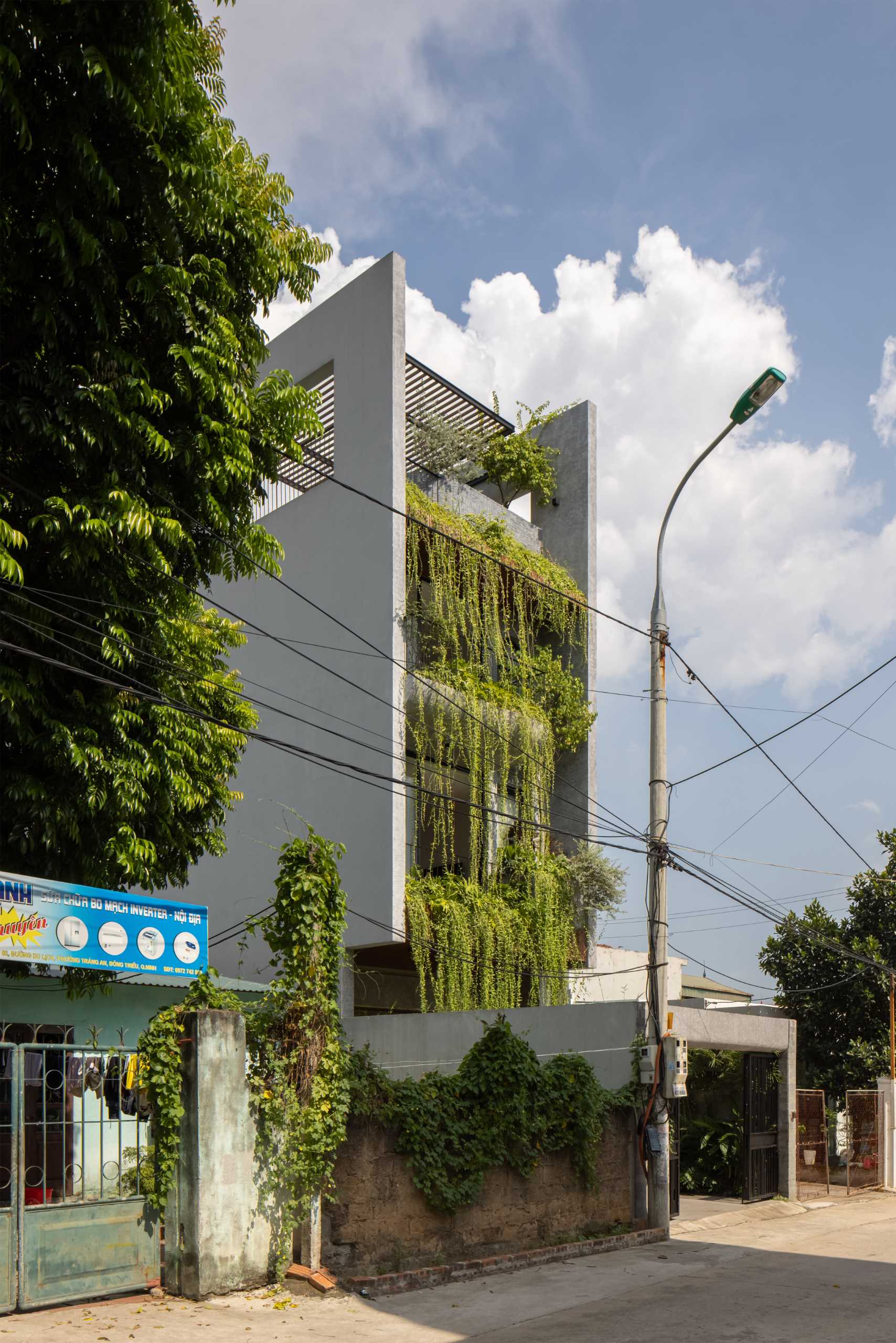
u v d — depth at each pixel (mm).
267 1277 10109
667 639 16219
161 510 11594
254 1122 10164
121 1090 9750
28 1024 15094
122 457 10977
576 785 24078
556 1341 9047
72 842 11680
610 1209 14445
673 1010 16812
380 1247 11086
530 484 26203
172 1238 9648
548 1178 13422
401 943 19812
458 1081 12531
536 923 21422
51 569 10992
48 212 9984
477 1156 12102
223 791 14055
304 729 22359
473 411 25969
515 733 22234
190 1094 9750
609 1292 11195
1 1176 8773
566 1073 13984
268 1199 10172
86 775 10922
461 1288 11070
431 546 21828
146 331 11328
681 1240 14875
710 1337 9281
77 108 9672
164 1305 9211
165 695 12469
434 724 21609
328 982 10812
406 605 21672
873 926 25953
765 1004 28391
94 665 11484
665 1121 14969
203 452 11688
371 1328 9117
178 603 12531
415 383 24422
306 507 23250
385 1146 11297
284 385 13156
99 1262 9266
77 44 9422
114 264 10961
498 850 21938
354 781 21047
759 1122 19297
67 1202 9125
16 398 10586
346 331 22859
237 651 24328
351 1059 11117
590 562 25406
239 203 12258
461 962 20203
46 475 11016
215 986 10352
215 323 11570
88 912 11711
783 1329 9609
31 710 10695
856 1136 22047
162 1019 9875
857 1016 25656
